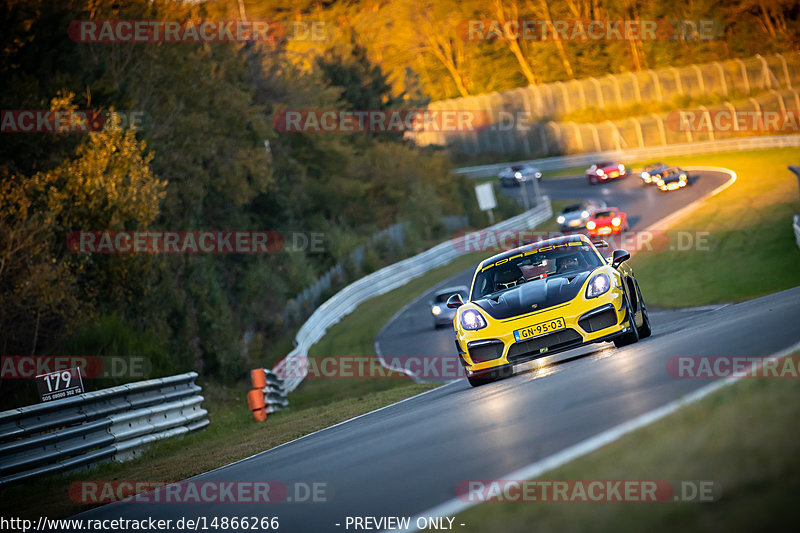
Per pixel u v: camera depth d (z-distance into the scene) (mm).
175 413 52250
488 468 14578
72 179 72500
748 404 13117
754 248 103625
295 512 15344
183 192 107062
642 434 13273
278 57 173125
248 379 98500
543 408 20094
